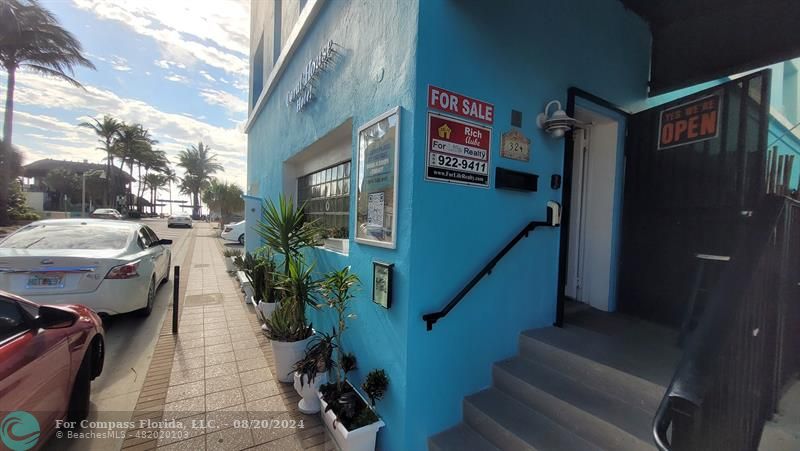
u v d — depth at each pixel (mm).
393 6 2725
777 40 3283
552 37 3209
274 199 7590
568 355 2689
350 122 3674
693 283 3186
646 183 3643
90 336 3020
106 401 3211
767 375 1861
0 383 1898
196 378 3672
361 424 2562
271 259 6348
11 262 4148
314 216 6047
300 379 3111
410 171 2434
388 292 2578
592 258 4062
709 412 1461
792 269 2057
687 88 4387
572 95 3338
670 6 3840
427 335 2514
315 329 4453
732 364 1557
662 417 1306
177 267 4996
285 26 7055
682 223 3305
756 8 3418
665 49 4125
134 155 43250
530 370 2807
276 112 7445
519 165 3012
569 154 3373
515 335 3092
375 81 2971
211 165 52656
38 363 2252
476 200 2740
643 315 3605
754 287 1731
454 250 2633
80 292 4406
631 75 4000
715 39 3705
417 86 2408
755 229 1821
